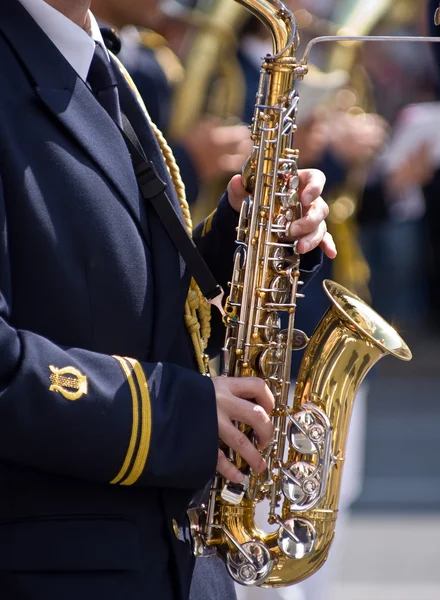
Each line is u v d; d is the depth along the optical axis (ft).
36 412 12.92
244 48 26.03
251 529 15.93
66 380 13.15
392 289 64.23
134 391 13.51
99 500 13.87
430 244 61.72
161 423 13.55
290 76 16.52
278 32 16.51
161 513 14.37
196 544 15.11
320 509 16.22
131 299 14.10
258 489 15.79
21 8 14.21
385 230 59.41
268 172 16.28
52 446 13.03
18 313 13.55
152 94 23.76
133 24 24.54
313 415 16.34
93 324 13.84
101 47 15.38
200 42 25.54
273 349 16.25
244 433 15.33
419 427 56.75
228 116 25.58
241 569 15.57
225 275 17.31
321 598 26.68
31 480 13.69
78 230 13.70
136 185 14.62
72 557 13.58
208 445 13.79
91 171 13.97
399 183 37.22
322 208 16.44
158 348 14.44
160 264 14.66
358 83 28.48
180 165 25.09
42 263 13.46
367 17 28.25
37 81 13.88
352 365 17.08
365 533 40.11
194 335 15.81
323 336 17.24
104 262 13.87
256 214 16.25
